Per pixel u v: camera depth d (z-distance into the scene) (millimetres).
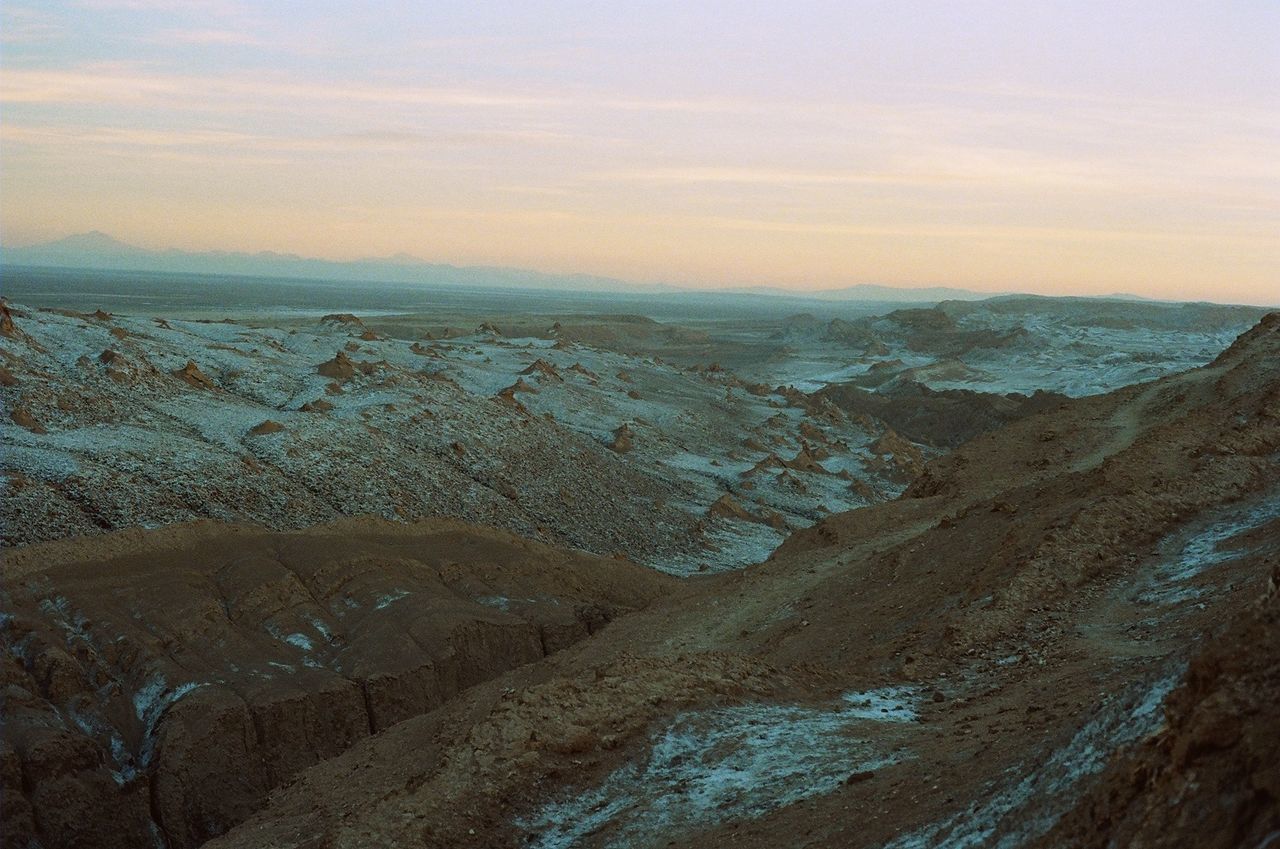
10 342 49312
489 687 22656
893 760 13570
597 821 13727
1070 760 9867
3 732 23281
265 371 64500
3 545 32250
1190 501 23812
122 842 23344
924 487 40438
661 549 57375
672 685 16734
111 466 39938
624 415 84625
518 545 42844
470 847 13328
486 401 68250
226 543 34688
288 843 15359
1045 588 20688
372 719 29234
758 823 12438
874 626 23219
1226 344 184000
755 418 99375
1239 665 7930
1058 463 38875
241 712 26188
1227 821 6785
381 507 47375
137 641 27938
